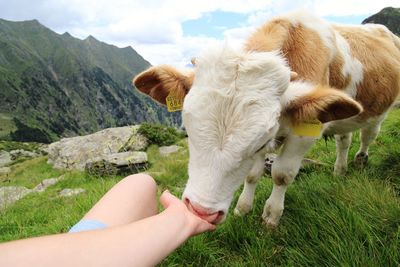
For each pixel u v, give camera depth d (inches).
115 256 8.6
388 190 35.3
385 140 66.9
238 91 24.6
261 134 24.2
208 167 23.8
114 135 151.5
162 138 149.0
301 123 28.5
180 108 29.1
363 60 43.8
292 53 33.2
